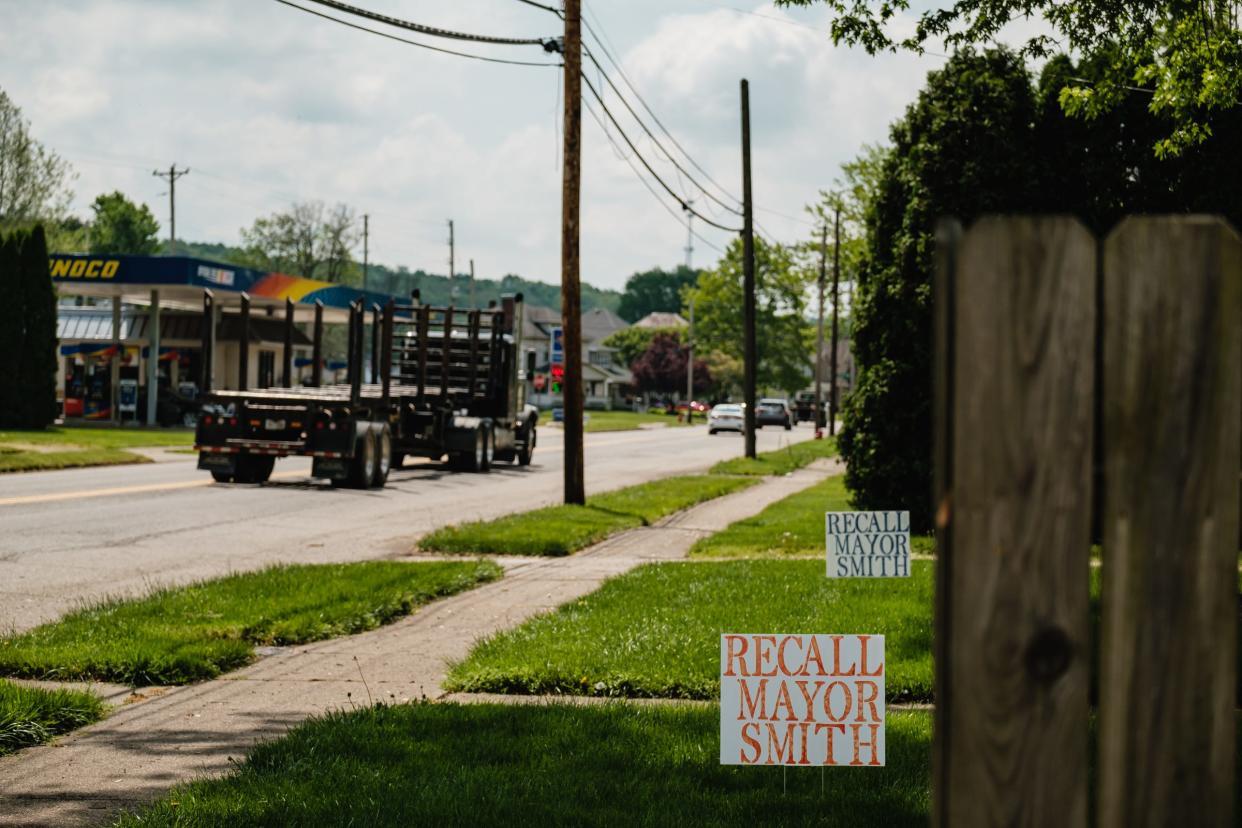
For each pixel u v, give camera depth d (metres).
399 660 9.07
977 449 1.99
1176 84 12.20
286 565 13.48
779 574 12.73
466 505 22.25
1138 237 1.96
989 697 2.00
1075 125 16.70
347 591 11.39
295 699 7.80
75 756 6.40
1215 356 1.96
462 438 30.97
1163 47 13.09
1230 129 15.64
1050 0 13.09
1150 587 1.98
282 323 59.38
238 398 24.86
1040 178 16.84
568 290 21.83
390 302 27.38
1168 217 1.97
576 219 21.78
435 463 34.28
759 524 18.66
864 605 10.51
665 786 5.54
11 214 68.31
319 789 5.43
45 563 13.85
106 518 18.38
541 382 67.50
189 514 19.27
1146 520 1.98
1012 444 1.98
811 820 5.08
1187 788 1.99
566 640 9.08
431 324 31.84
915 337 17.58
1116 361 1.97
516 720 6.73
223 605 10.60
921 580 12.11
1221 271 1.96
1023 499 1.98
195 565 14.11
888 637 9.01
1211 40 11.71
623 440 56.72
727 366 126.38
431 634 10.16
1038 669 1.98
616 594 11.48
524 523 18.02
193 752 6.48
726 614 10.10
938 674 2.02
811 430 81.31
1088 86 14.38
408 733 6.47
